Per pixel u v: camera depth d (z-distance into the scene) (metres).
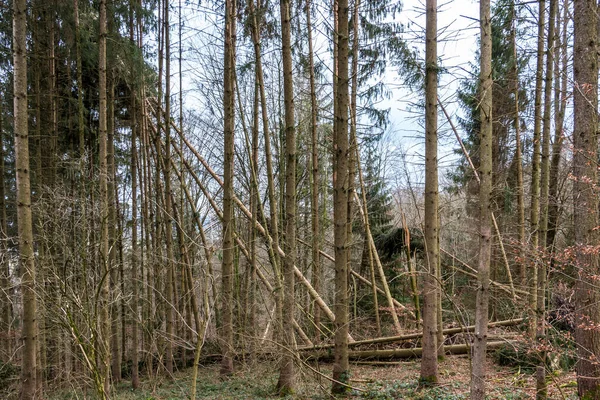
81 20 10.41
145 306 12.34
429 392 7.65
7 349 11.46
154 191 14.73
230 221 10.63
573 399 6.45
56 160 10.85
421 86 9.54
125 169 14.41
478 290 4.96
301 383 8.80
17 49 6.84
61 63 12.45
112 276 10.52
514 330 10.19
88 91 12.69
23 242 6.82
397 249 15.80
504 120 11.67
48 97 11.54
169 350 11.20
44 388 9.45
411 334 12.16
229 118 10.49
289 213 8.45
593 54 5.28
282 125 13.84
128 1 10.15
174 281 13.22
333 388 8.16
